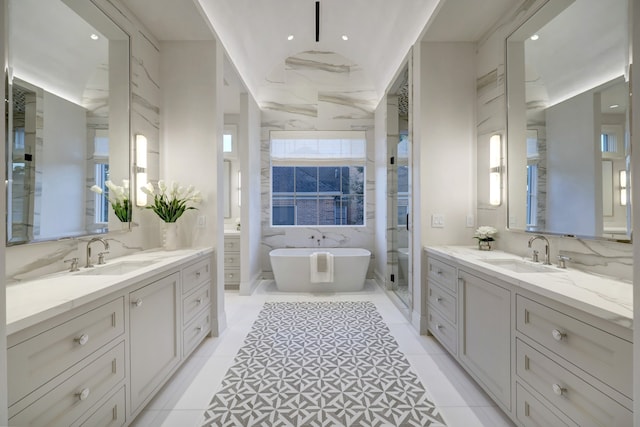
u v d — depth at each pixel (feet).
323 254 13.78
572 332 3.96
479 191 9.34
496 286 5.67
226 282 14.44
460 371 7.29
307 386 6.68
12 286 4.51
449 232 9.48
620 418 3.34
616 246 5.10
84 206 6.42
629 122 4.91
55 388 3.63
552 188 6.49
